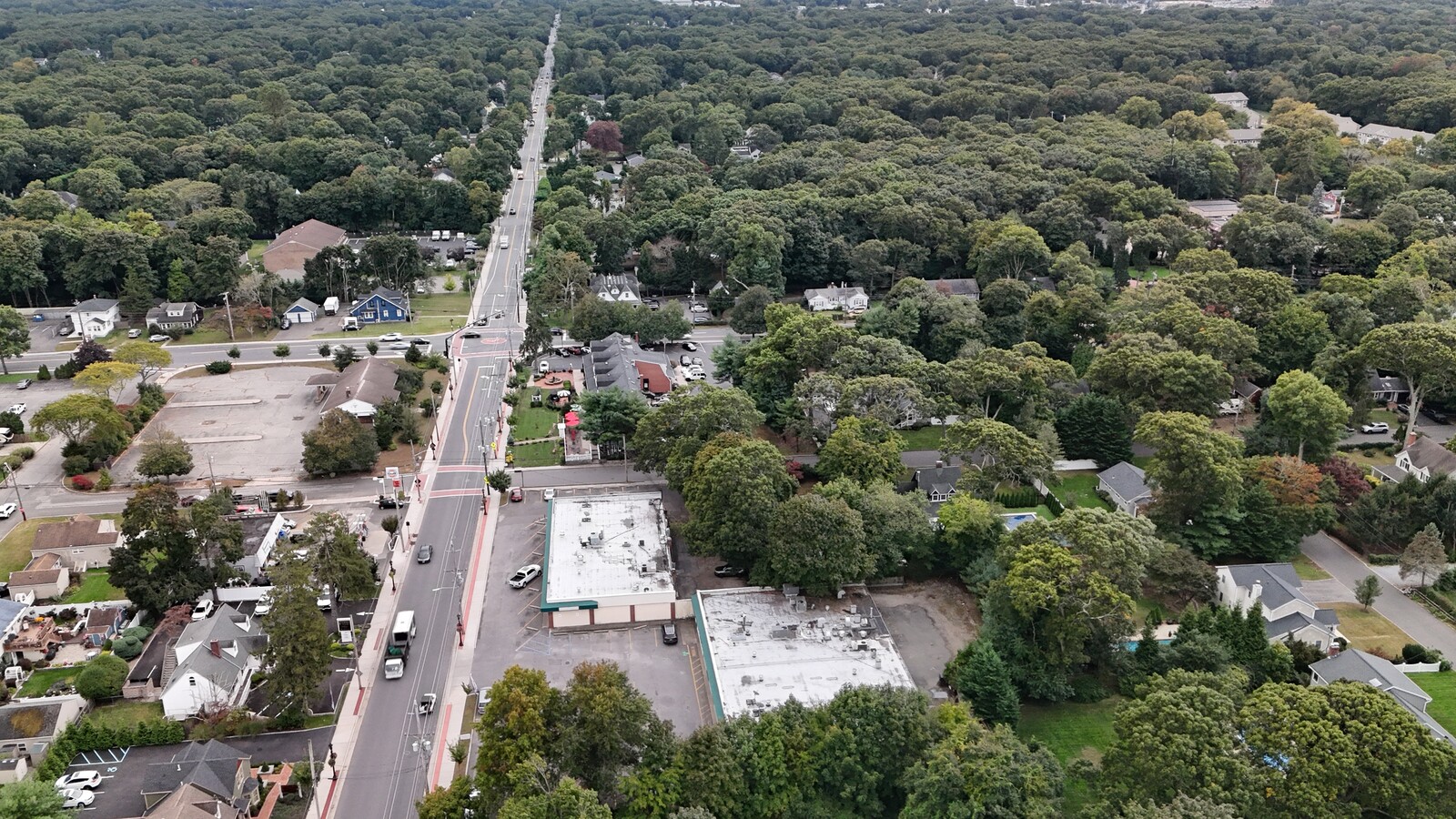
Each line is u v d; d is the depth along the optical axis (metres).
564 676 115.75
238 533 126.62
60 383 193.50
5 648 118.94
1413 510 142.00
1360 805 85.50
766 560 126.88
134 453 167.38
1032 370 165.50
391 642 120.81
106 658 111.62
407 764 103.25
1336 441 157.38
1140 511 144.38
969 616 127.19
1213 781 85.38
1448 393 175.50
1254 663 111.06
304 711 109.44
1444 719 109.81
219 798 93.75
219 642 111.81
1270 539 138.12
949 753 92.00
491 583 134.25
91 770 99.44
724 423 147.62
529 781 87.56
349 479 160.62
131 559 121.56
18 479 158.62
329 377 194.50
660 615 126.56
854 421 149.50
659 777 90.94
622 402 167.12
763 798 93.94
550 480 161.25
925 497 137.88
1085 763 96.06
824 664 113.06
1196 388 163.00
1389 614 129.50
